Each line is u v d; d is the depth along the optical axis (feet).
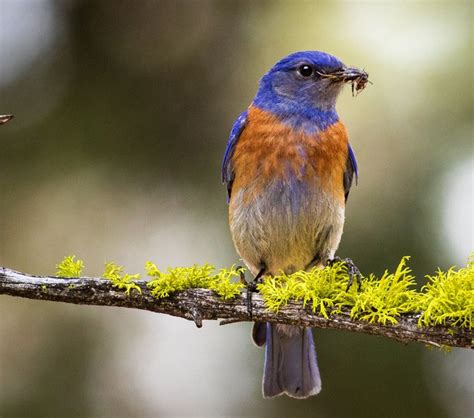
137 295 30.32
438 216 39.93
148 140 42.98
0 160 42.14
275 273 38.93
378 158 41.68
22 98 42.50
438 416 40.88
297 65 38.14
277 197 36.70
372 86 42.55
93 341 44.29
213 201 43.29
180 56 43.88
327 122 37.52
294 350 39.06
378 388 40.96
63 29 43.86
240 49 44.16
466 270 28.94
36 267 44.16
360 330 29.22
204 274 30.63
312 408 42.19
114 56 43.65
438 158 40.88
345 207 40.55
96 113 42.75
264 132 37.06
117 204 43.65
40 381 42.93
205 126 43.29
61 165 42.39
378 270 39.73
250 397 45.98
